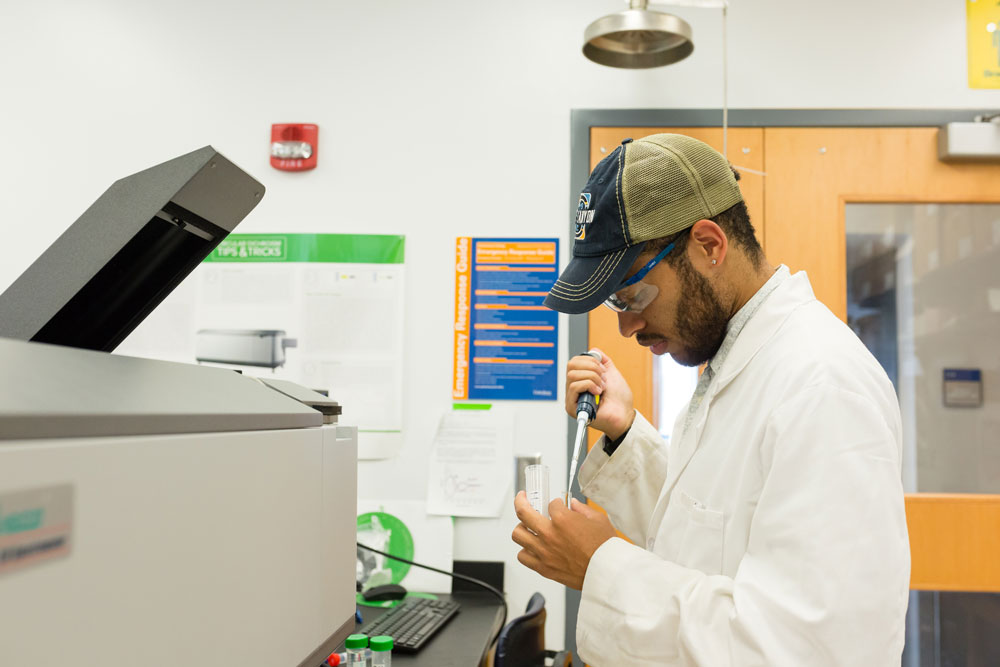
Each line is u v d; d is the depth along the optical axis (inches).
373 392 82.7
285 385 29.6
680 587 34.9
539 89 83.7
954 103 81.0
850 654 29.8
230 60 85.7
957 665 76.2
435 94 84.5
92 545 15.6
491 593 77.8
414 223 83.9
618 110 82.6
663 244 37.9
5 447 13.4
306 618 26.4
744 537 36.1
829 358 34.8
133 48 86.0
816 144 81.5
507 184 83.5
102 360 20.2
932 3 81.5
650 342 41.8
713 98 82.1
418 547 80.3
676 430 45.6
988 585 76.4
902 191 80.7
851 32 81.9
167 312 84.4
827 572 30.5
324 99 85.0
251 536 22.3
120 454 16.5
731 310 40.4
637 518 52.5
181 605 18.7
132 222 24.5
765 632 30.7
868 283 80.8
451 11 84.7
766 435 34.7
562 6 84.0
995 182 80.1
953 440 79.2
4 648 13.4
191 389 21.9
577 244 39.7
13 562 13.5
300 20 85.7
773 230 81.1
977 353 79.7
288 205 84.6
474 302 83.0
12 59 86.1
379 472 82.0
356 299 83.6
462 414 82.2
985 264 80.4
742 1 82.5
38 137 85.7
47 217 85.1
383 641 48.1
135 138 85.4
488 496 81.1
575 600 79.0
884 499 31.6
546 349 82.0
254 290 84.2
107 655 16.0
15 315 24.4
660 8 83.0
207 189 25.8
